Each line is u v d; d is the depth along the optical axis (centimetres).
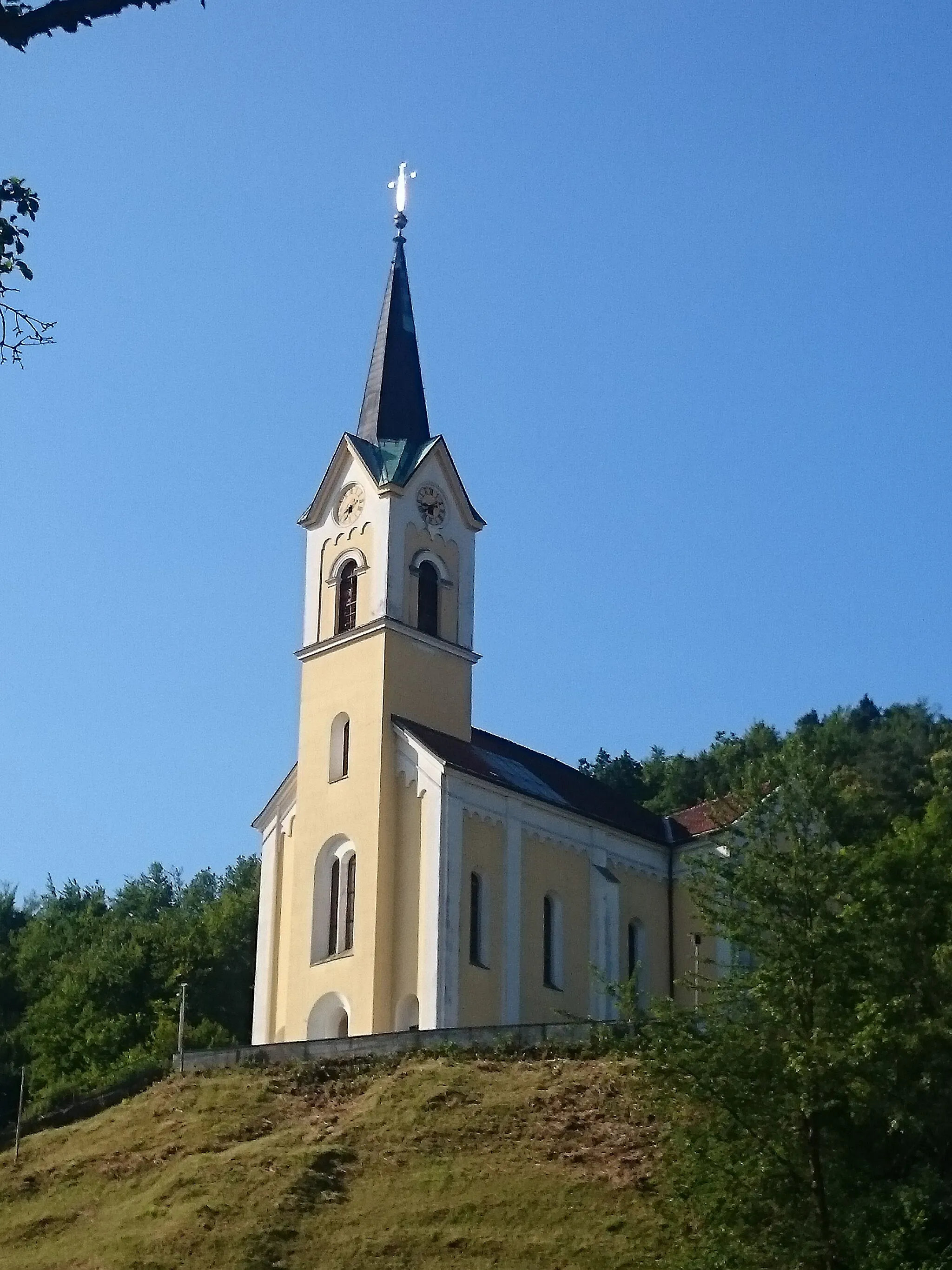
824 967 4253
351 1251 4844
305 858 7375
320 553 7819
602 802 8256
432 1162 5306
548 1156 5272
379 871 7038
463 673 7694
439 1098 5666
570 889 7469
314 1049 6241
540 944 7225
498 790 7244
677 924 7962
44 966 10638
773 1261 4069
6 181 2339
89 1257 4944
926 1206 4094
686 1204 4472
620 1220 4891
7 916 13000
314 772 7462
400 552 7569
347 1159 5369
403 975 6931
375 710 7306
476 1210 5016
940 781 10469
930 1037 4353
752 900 4406
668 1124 5000
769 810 4631
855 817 5309
